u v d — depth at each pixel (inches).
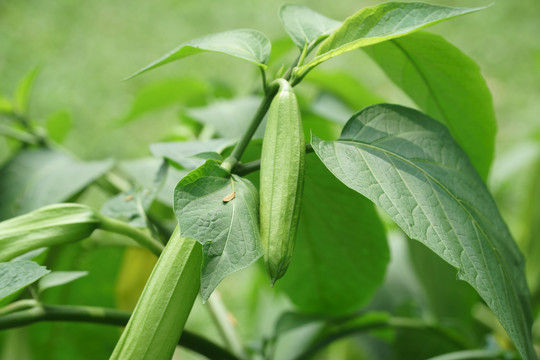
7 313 19.9
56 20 108.9
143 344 16.9
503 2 111.3
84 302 29.8
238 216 16.9
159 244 20.1
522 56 98.0
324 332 27.6
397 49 20.8
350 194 22.1
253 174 21.9
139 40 106.4
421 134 19.0
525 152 45.0
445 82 21.0
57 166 27.2
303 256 25.0
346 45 18.1
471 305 28.9
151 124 84.4
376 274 24.6
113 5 114.6
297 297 26.5
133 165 26.7
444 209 18.0
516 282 19.1
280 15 19.8
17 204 25.8
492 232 18.9
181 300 17.0
